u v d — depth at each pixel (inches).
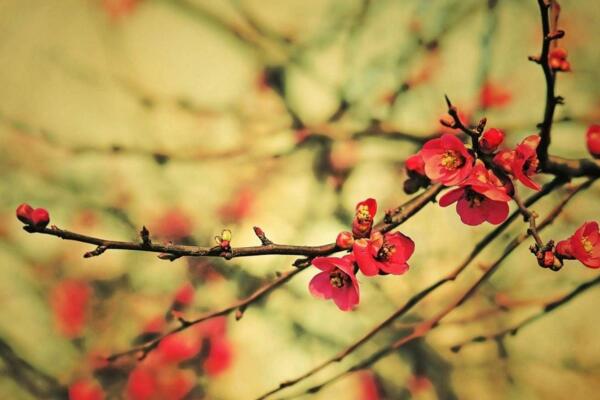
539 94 62.4
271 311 63.1
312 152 63.9
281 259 63.1
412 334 58.8
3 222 63.7
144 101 64.7
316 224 63.0
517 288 62.3
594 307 61.9
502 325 62.1
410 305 54.9
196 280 63.4
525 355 62.0
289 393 62.4
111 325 63.5
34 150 64.3
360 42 63.8
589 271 62.2
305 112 64.4
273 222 63.1
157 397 62.7
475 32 63.1
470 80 62.9
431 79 63.2
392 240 46.1
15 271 63.7
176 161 64.3
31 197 64.0
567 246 45.6
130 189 64.2
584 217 61.3
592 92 62.0
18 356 63.2
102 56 64.7
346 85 63.9
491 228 62.4
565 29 62.5
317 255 45.9
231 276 63.3
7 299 63.5
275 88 64.7
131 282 63.6
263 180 63.8
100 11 64.7
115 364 63.1
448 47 63.2
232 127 64.7
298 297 63.1
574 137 61.6
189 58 64.8
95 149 64.2
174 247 44.6
